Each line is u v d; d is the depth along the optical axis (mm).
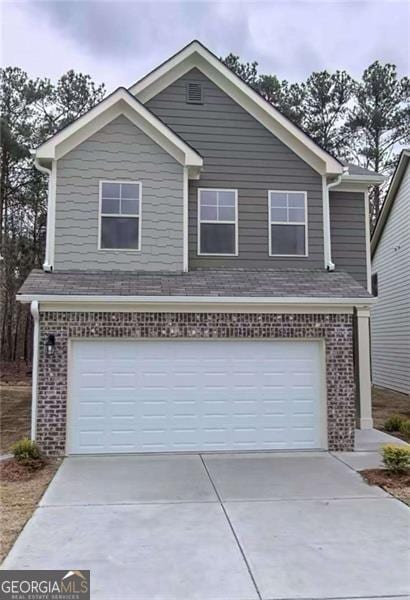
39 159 10336
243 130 11977
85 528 5469
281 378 9406
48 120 24469
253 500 6480
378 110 26875
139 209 10617
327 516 5895
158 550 4906
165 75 11945
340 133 27688
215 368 9297
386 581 4281
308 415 9414
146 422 9070
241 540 5160
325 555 4805
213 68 12062
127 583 4227
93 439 8906
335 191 12867
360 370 11695
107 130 10656
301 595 4039
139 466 8133
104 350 9055
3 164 23094
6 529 5418
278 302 9211
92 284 9359
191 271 10844
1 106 23688
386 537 5258
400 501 6441
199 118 11930
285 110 26031
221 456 8883
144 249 10562
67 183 10469
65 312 8898
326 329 9453
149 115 10578
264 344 9422
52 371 8773
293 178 11984
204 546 5008
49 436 8695
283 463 8383
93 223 10461
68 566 4547
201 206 11625
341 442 9297
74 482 7211
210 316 9258
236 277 10523
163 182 10742
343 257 12695
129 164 10664
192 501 6422
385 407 14836
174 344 9227
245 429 9266
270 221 11797
